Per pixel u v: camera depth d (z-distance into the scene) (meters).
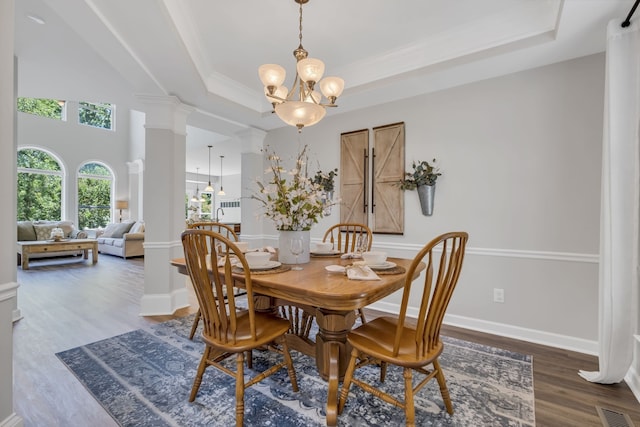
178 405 1.68
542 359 2.24
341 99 3.29
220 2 2.17
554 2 2.11
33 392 1.79
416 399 1.75
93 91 3.53
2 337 1.32
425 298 1.39
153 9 1.92
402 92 3.10
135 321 3.00
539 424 1.54
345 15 2.32
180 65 2.61
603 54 2.34
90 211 8.59
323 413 1.62
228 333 1.64
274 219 2.09
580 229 2.40
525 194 2.61
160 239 3.25
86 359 2.20
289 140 4.29
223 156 8.04
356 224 2.69
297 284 1.52
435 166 3.05
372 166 3.48
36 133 7.60
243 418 1.52
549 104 2.52
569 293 2.43
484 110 2.80
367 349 1.49
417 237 3.16
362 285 1.51
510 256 2.67
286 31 2.52
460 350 2.39
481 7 2.24
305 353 2.04
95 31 2.09
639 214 1.82
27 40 2.48
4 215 1.34
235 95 3.62
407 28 2.49
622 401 1.74
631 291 1.82
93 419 1.57
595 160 2.35
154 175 3.23
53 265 6.14
